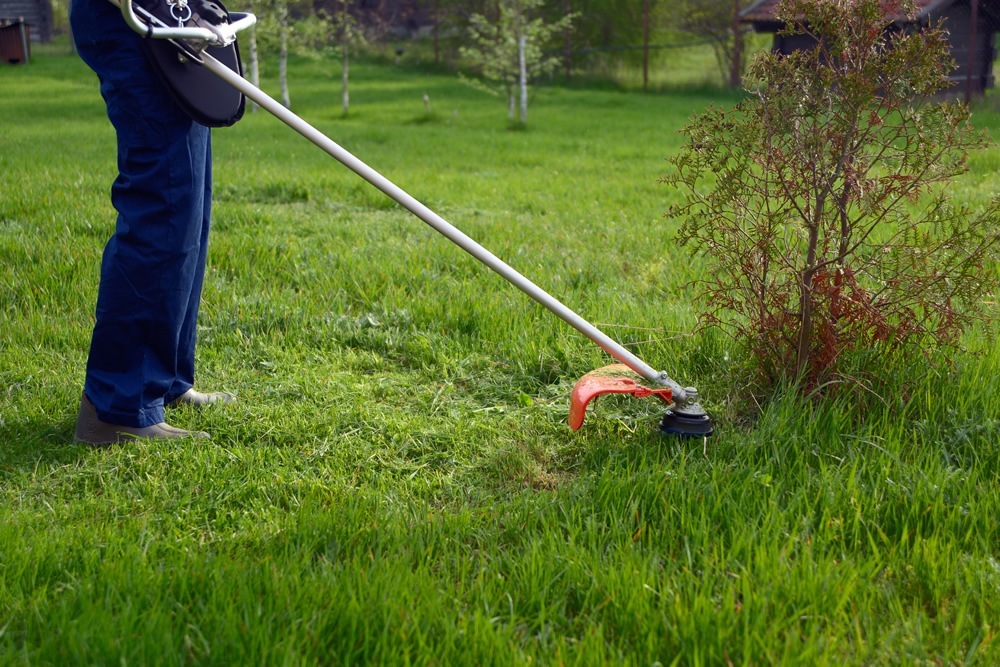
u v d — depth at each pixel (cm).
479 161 1170
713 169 340
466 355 415
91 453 315
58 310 459
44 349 412
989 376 355
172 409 354
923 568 239
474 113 1945
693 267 552
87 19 302
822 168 327
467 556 251
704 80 2612
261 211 712
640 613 218
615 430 343
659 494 275
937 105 319
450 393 379
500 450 325
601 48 2738
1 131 1332
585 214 761
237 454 315
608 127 1659
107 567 233
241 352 417
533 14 2775
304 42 2023
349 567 236
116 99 306
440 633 212
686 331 417
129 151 310
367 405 360
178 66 299
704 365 391
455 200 831
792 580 230
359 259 555
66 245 555
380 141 1402
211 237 598
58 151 1080
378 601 218
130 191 313
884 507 270
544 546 252
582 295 496
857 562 243
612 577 231
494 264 313
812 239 335
